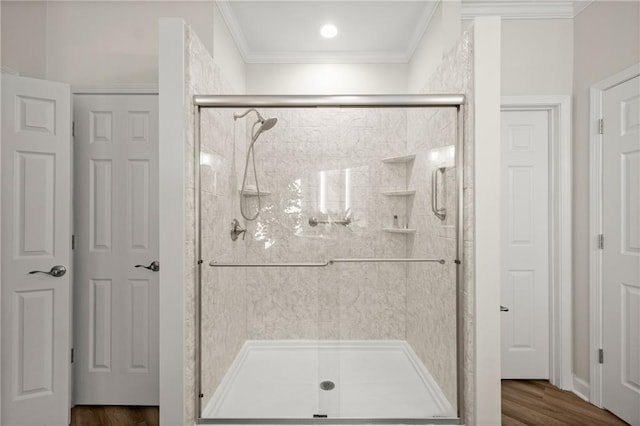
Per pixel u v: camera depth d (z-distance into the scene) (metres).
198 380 1.84
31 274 1.96
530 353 2.57
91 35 2.34
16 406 1.93
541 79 2.52
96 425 2.04
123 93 2.26
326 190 1.96
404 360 1.96
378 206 1.96
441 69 2.20
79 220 2.24
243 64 3.11
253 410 1.92
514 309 2.57
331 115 1.94
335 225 1.96
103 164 2.25
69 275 2.08
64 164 2.05
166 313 1.70
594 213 2.28
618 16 2.13
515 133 2.57
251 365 1.97
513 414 2.14
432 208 1.95
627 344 2.06
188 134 1.76
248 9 2.52
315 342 1.98
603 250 2.23
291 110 1.95
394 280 1.96
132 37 2.33
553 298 2.52
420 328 1.97
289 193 1.97
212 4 2.30
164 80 1.71
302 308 1.98
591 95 2.31
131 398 2.23
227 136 1.95
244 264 1.99
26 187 1.95
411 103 1.87
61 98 2.04
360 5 2.48
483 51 1.75
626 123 2.08
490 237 1.76
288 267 1.98
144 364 2.24
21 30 2.24
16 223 1.93
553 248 2.53
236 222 1.99
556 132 2.53
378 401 1.93
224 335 2.00
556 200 2.51
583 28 2.41
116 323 2.24
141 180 2.24
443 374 1.96
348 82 3.18
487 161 1.76
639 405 1.97
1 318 1.91
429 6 2.46
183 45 1.71
